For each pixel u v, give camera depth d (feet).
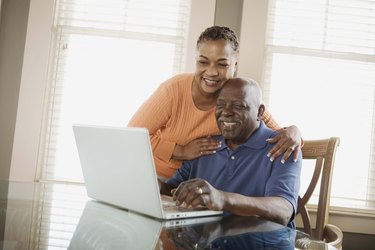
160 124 5.28
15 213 2.92
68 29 7.32
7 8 7.16
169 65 7.32
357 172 7.18
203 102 5.14
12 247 2.00
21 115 6.98
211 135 5.02
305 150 5.86
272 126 5.29
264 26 7.07
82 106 7.23
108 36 7.32
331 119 7.19
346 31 7.32
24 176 6.97
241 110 4.25
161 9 7.35
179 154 4.99
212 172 4.50
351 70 7.27
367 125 7.23
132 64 7.30
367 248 7.04
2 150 7.07
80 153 3.70
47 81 7.18
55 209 3.21
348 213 6.99
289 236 2.69
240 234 2.65
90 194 3.82
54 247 2.04
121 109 7.25
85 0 7.33
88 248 2.06
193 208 3.32
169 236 2.45
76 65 7.28
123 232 2.49
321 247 2.54
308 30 7.30
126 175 3.14
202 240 2.41
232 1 7.23
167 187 4.62
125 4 7.33
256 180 4.25
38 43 7.06
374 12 7.36
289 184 3.96
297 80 7.23
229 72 4.78
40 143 7.13
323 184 5.40
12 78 7.13
